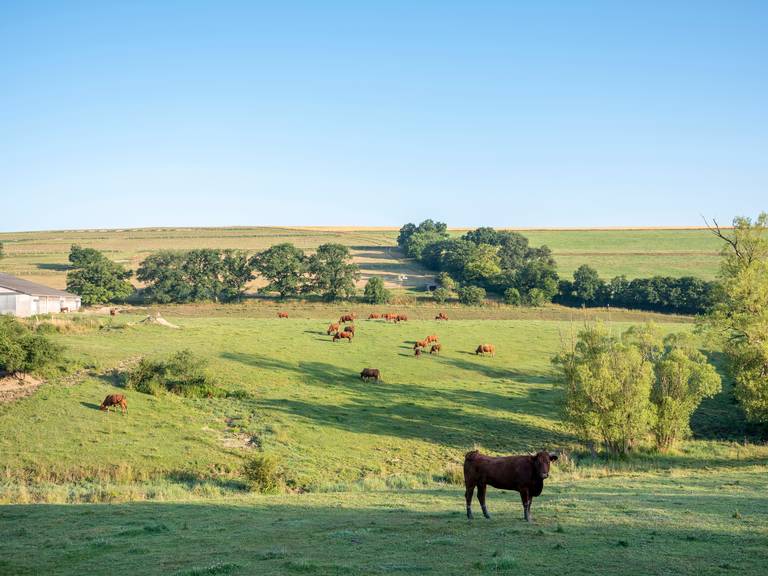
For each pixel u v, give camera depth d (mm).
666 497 22031
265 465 30766
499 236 168625
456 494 25438
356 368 60125
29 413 37781
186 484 30891
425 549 14109
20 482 29766
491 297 124625
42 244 183125
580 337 45094
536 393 55406
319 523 18219
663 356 48250
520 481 17250
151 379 45969
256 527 17781
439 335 77750
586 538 14836
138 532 17078
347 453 37625
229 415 42938
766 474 29406
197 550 14820
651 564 12398
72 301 95500
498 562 12398
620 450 40781
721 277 51531
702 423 49781
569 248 183500
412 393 53281
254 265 120000
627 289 119312
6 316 46562
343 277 117250
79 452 33500
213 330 70438
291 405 46188
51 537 16875
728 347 47531
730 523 16453
